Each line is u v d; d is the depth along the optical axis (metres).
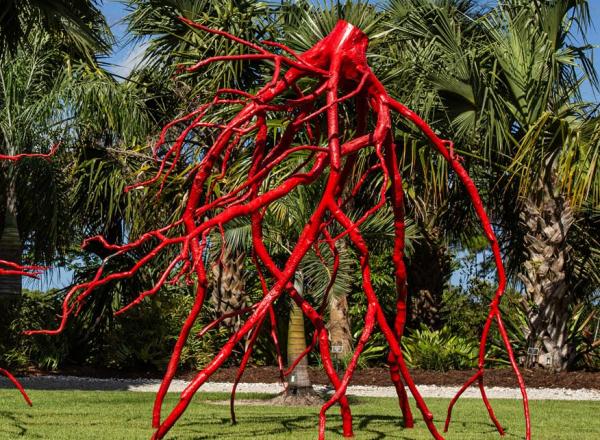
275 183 9.98
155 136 15.09
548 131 11.97
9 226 13.43
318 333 5.44
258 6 14.10
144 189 14.57
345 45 5.39
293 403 9.65
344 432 5.35
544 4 12.30
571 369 13.95
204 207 5.11
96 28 14.73
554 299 12.77
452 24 12.77
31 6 10.10
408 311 16.98
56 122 13.38
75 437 5.01
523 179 12.36
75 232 15.97
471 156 12.56
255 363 15.43
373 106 5.46
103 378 14.36
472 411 7.81
